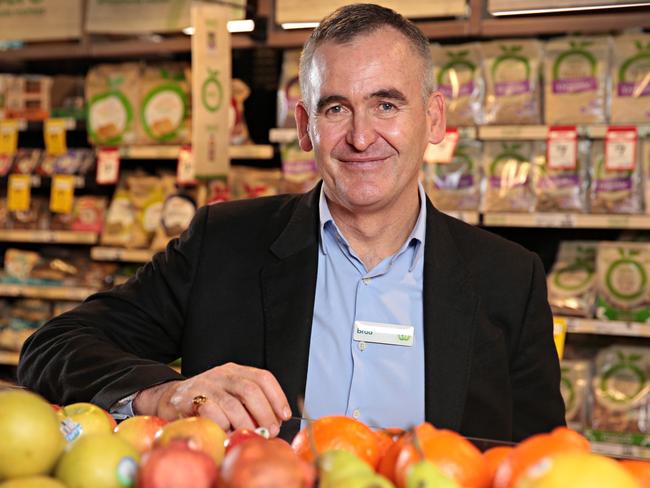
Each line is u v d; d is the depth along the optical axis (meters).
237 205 1.75
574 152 3.35
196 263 1.66
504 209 3.54
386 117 1.45
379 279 1.58
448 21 3.50
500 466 0.72
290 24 3.68
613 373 3.45
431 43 3.70
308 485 0.65
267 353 1.55
